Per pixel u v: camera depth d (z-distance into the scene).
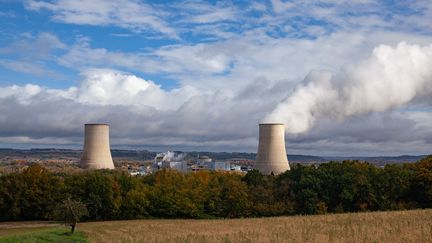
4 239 43.94
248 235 44.22
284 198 86.88
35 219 80.75
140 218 83.44
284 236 42.09
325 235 41.12
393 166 87.62
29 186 80.25
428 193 78.50
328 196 83.62
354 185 81.25
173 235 48.66
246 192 86.88
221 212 85.75
